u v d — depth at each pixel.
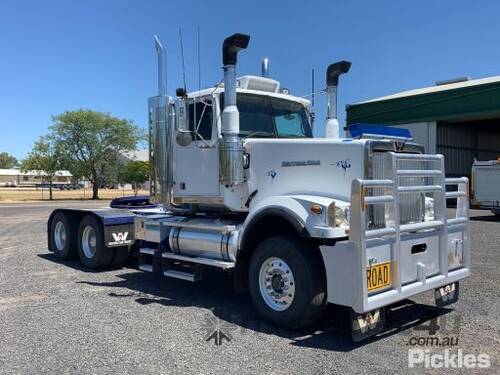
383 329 5.66
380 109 34.34
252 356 4.96
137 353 5.05
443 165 6.06
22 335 5.66
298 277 5.52
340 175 5.84
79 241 10.13
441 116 31.27
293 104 7.69
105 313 6.54
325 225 5.42
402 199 5.73
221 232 6.75
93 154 61.09
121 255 9.70
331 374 4.50
